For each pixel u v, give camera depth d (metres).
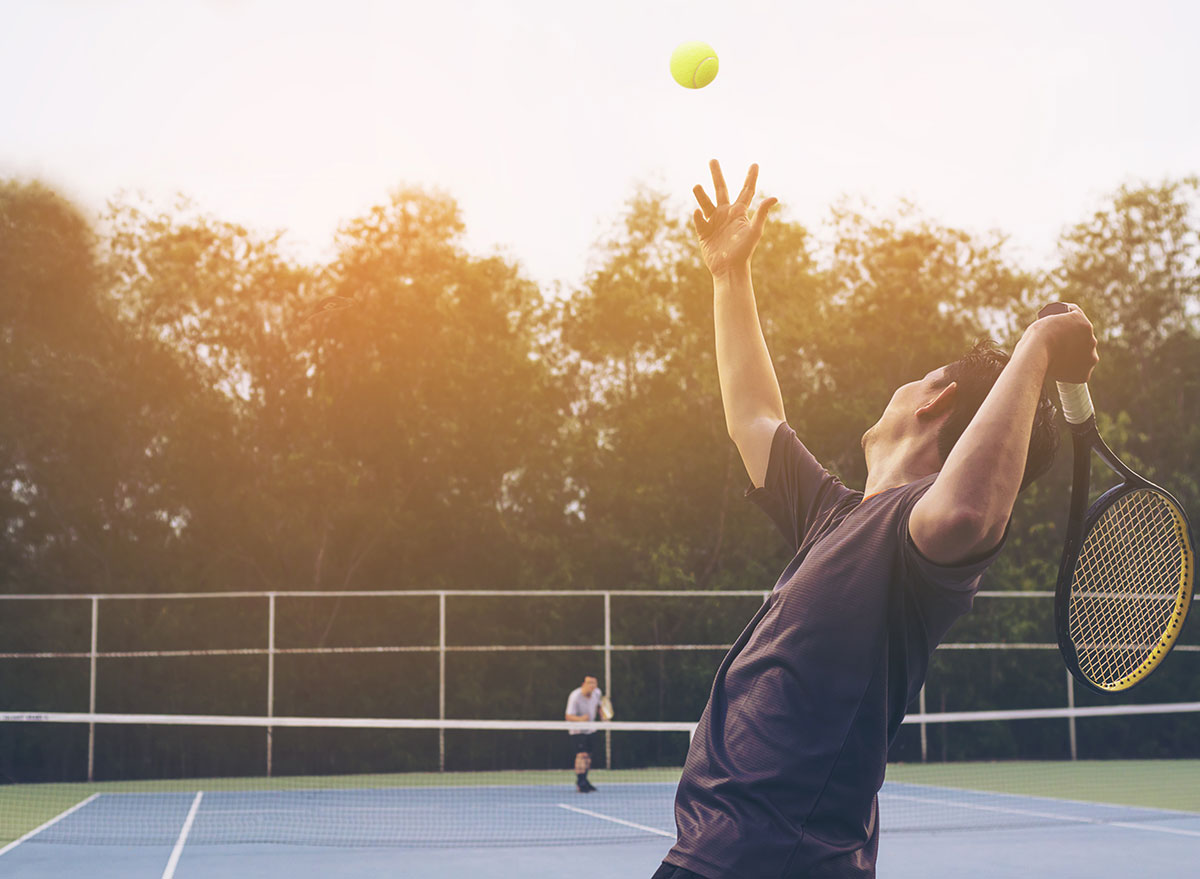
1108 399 27.69
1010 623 22.80
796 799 1.50
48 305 22.53
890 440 1.73
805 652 1.53
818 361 26.41
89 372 22.30
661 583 22.88
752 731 1.54
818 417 24.98
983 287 27.59
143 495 22.56
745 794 1.51
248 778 19.11
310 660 20.70
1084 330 1.47
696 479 24.64
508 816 12.80
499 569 23.00
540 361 25.08
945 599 1.49
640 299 26.22
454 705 20.77
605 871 8.88
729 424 1.99
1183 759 22.94
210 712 20.30
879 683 1.52
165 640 20.58
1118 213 28.72
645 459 24.84
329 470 22.58
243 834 11.27
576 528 24.42
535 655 21.17
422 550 22.91
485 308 24.72
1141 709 13.52
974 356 1.69
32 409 21.73
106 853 9.89
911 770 19.81
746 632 1.67
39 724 19.64
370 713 20.69
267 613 21.05
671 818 12.58
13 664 19.77
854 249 27.59
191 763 20.09
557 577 23.11
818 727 1.51
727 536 24.53
